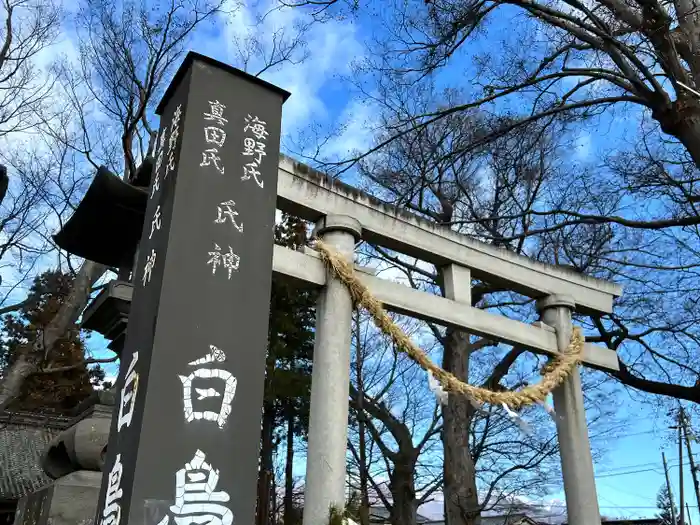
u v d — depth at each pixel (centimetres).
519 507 1994
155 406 399
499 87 1045
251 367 446
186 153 492
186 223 467
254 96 552
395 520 1659
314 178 614
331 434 522
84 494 580
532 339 720
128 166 1020
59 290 1438
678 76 862
